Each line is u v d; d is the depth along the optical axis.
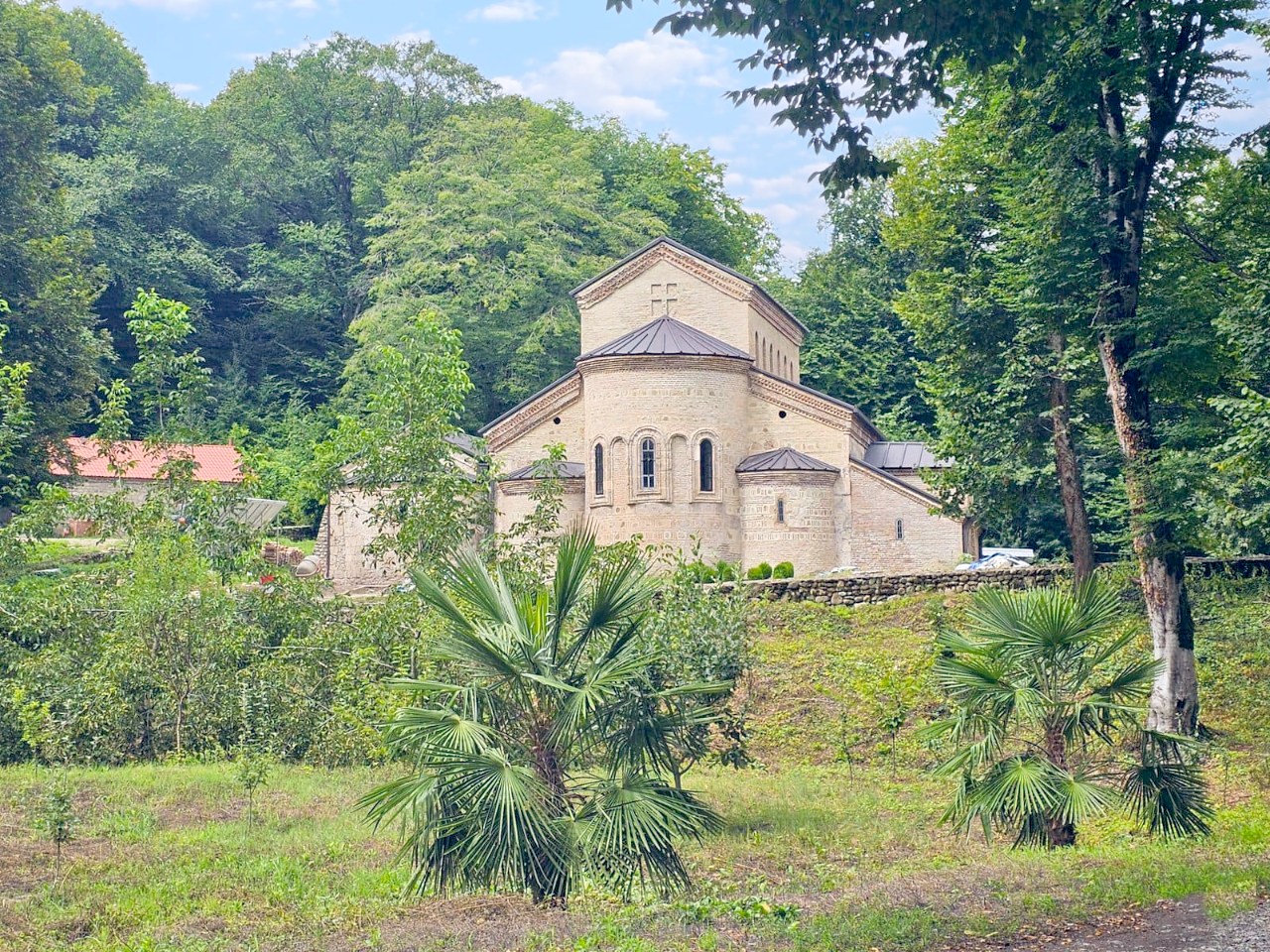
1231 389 24.14
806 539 42.62
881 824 18.06
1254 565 33.91
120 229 68.81
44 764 24.69
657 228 72.44
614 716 12.69
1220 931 10.60
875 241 80.19
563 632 13.03
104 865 15.22
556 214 67.94
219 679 25.14
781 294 78.69
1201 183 24.20
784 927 11.46
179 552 26.36
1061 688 15.04
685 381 42.50
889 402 73.44
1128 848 15.11
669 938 11.14
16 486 42.12
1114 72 21.19
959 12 14.23
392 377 28.28
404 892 13.84
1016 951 10.34
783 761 23.94
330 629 26.34
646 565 13.40
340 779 21.66
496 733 12.27
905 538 42.66
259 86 78.81
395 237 66.00
